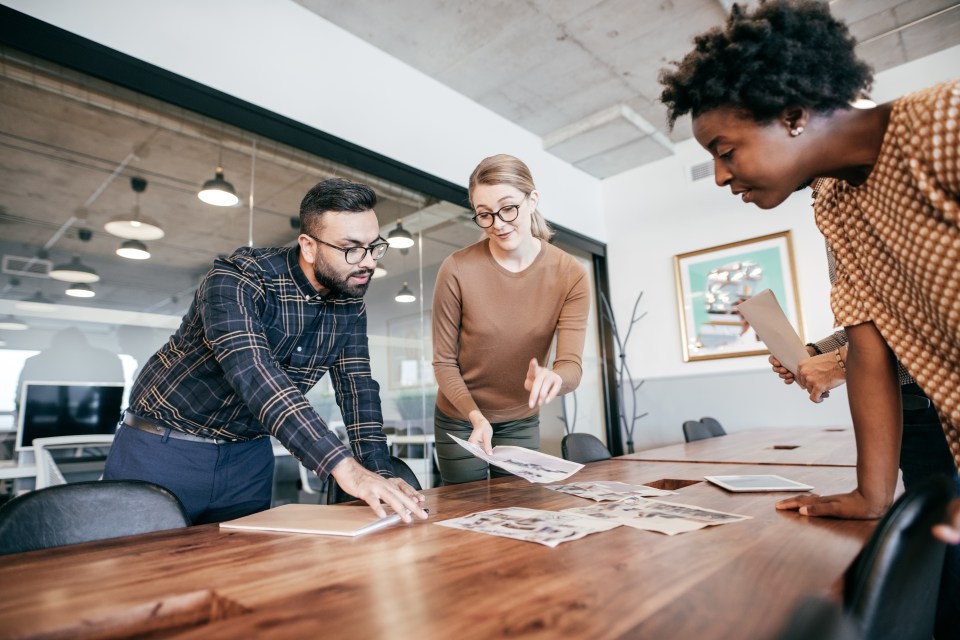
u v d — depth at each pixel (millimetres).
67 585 655
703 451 2277
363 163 3236
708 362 4602
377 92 3383
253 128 2717
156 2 2426
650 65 3791
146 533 961
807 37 725
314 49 3051
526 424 1840
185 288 3008
